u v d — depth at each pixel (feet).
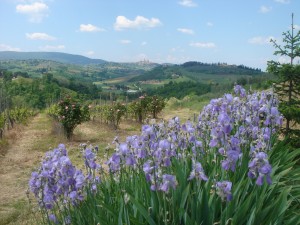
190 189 13.97
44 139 62.64
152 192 13.50
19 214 25.04
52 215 14.78
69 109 59.77
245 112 19.44
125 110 76.33
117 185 15.71
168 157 13.23
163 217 12.62
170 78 588.91
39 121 110.01
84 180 14.11
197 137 20.31
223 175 14.87
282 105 27.22
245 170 16.08
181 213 12.81
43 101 209.97
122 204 13.17
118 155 14.48
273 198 15.08
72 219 14.38
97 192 15.84
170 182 11.78
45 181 14.06
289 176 19.07
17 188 33.04
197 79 543.80
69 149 51.08
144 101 86.79
